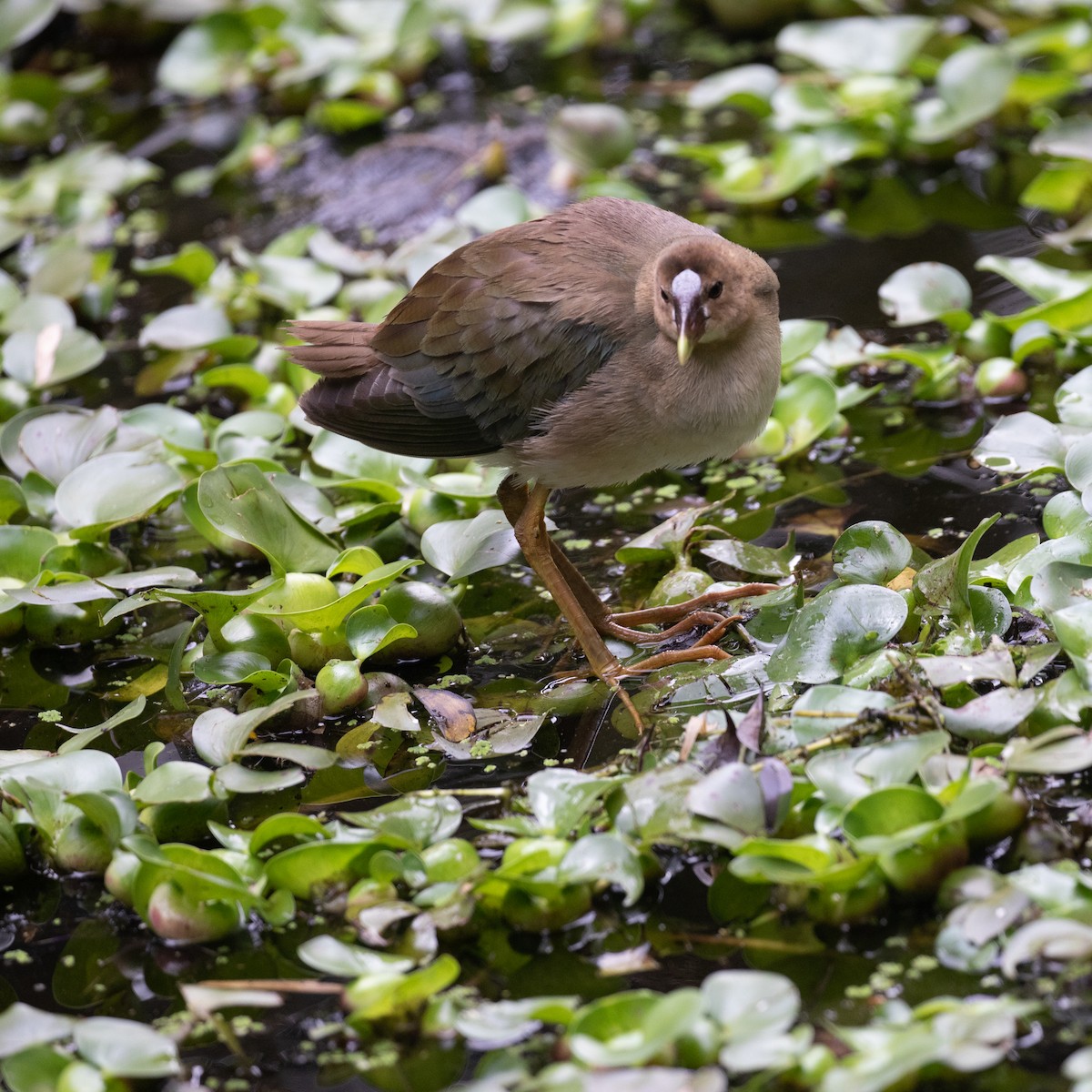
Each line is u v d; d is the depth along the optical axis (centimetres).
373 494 951
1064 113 1348
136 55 1652
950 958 586
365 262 1209
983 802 584
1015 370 998
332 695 771
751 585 833
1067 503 802
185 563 945
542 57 1578
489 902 631
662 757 692
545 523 897
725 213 1278
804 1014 574
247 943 640
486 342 790
